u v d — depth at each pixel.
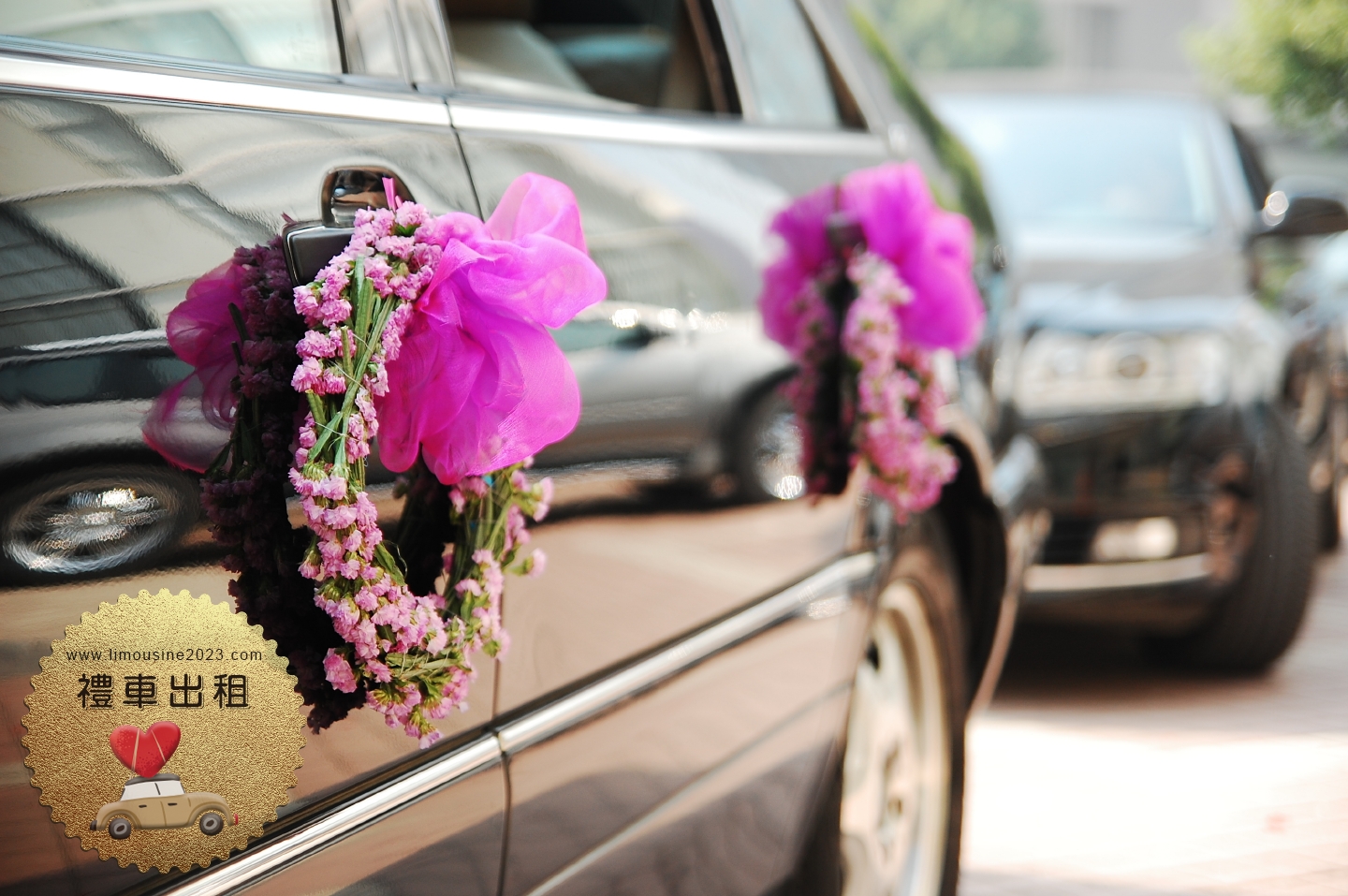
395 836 1.20
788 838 2.05
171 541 1.01
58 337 0.95
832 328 2.20
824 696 2.13
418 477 1.22
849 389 2.22
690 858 1.76
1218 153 5.51
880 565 2.31
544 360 1.24
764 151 2.18
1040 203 5.43
